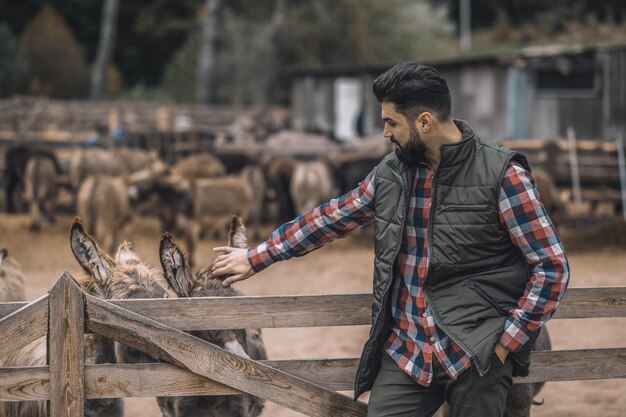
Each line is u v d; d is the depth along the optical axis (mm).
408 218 3301
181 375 3543
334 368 3727
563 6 50344
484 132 21500
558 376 3916
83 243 3984
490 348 3131
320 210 3609
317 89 28766
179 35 49344
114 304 3482
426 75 3186
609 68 19422
